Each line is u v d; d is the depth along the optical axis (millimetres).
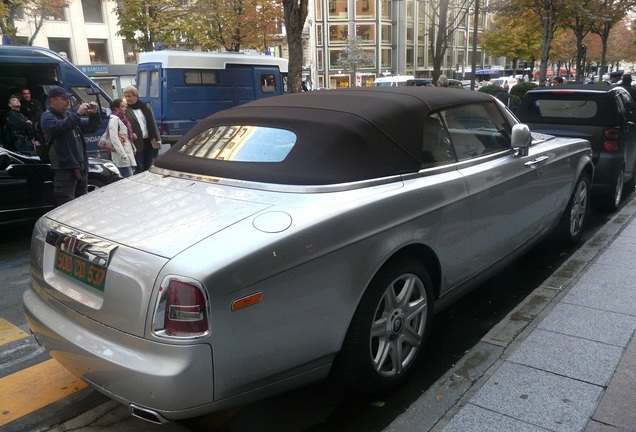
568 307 3949
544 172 4551
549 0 20984
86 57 33375
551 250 5613
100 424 2979
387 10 54969
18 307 4660
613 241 5484
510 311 4289
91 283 2518
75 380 3457
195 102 16078
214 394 2270
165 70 15391
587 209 5820
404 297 3094
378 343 3020
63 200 6133
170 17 19672
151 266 2273
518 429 2629
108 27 34156
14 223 6492
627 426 2617
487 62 69375
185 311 2184
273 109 3424
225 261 2252
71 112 5969
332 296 2619
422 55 58812
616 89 7191
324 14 52938
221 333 2229
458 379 3146
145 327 2248
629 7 24406
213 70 16359
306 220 2549
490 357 3350
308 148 2939
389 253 2865
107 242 2494
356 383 2914
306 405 3123
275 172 2887
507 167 3971
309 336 2562
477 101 4023
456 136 3660
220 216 2574
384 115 3174
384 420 2967
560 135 6871
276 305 2404
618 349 3326
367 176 2949
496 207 3834
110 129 7719
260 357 2387
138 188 3160
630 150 7727
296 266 2451
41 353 3824
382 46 55156
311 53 52438
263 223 2494
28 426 2988
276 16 21891
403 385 3266
